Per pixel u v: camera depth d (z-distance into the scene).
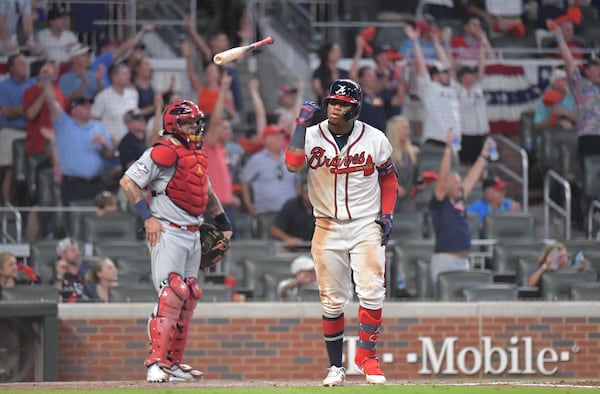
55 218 49.84
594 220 54.50
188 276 26.80
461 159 55.84
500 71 57.84
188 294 26.28
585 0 60.19
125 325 40.03
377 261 22.89
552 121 56.81
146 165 25.91
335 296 23.28
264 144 51.62
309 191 23.14
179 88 55.72
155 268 26.30
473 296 43.38
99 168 51.16
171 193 26.14
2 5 52.56
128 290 41.66
